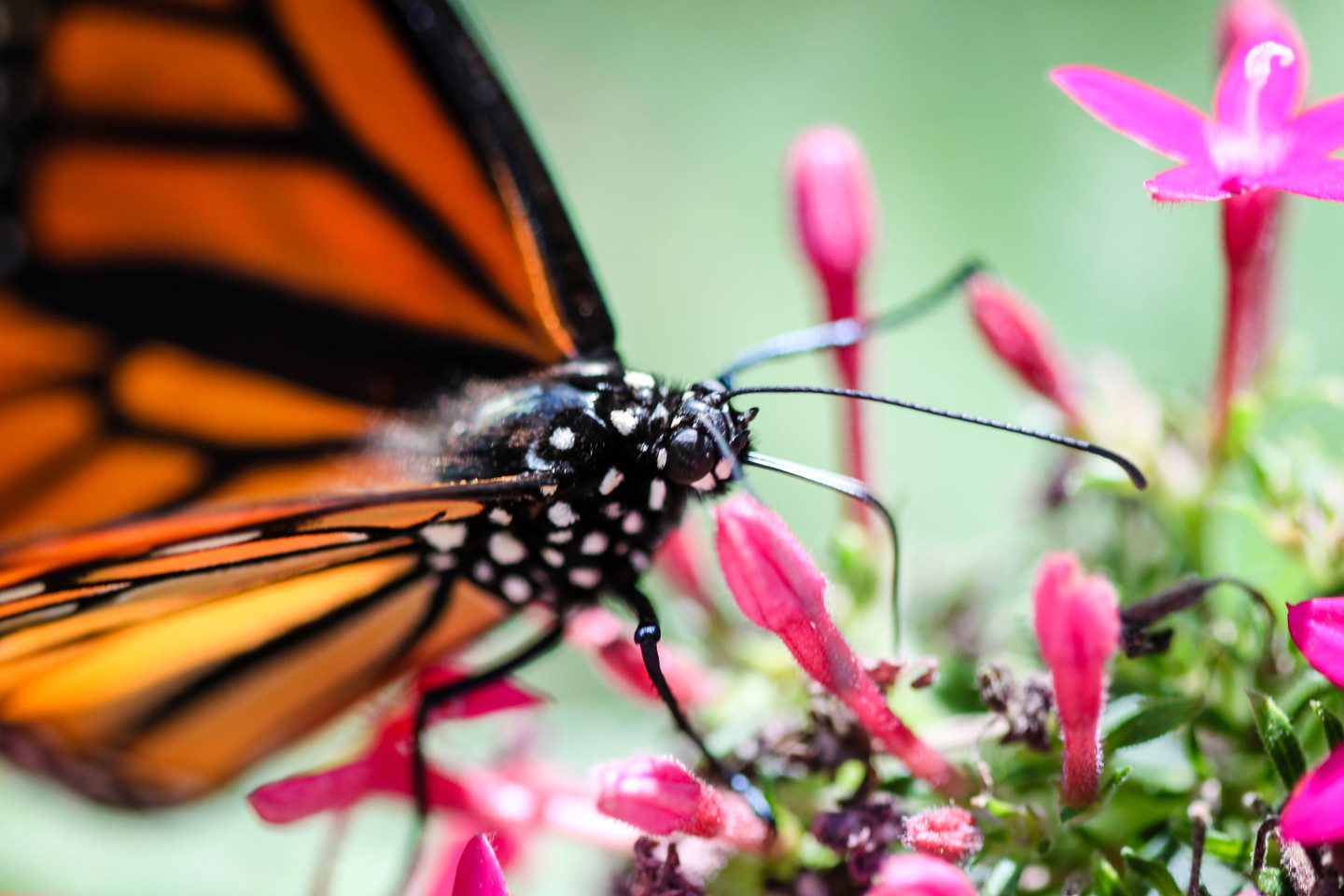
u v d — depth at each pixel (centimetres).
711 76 29
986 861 20
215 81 20
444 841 21
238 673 21
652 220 29
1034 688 20
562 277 21
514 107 20
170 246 21
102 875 22
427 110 20
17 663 20
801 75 28
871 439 22
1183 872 20
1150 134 19
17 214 21
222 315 21
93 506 21
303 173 21
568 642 21
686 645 22
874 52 28
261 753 21
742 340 28
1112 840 20
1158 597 20
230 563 20
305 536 20
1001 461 26
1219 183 19
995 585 22
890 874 19
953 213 27
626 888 21
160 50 20
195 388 21
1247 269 21
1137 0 27
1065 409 21
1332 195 19
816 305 22
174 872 22
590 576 20
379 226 21
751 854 20
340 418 21
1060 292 26
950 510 25
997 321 21
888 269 27
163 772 21
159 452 21
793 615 20
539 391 20
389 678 21
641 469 20
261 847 22
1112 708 20
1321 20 26
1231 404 21
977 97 27
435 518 20
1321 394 21
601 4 30
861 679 20
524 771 21
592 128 29
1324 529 21
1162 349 25
